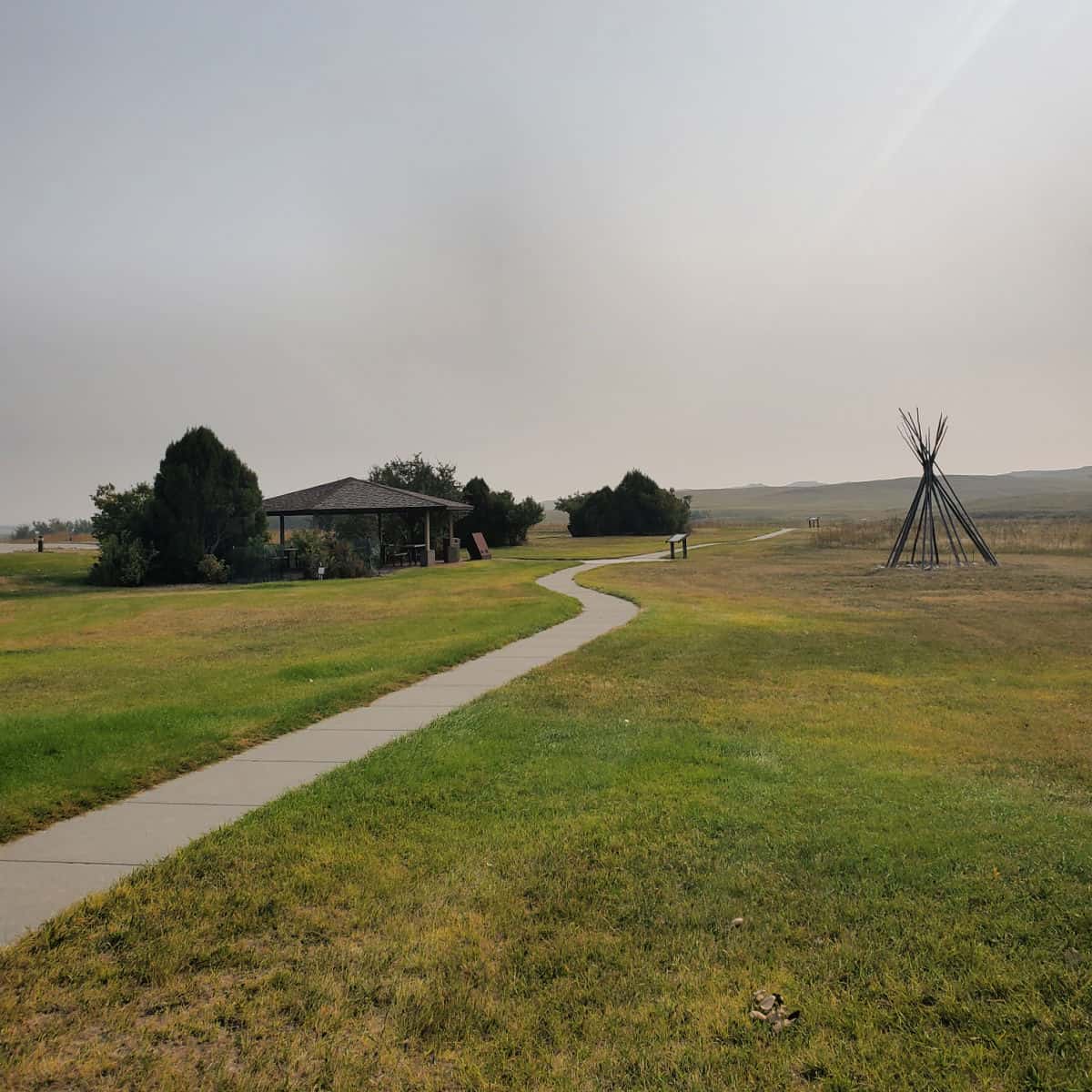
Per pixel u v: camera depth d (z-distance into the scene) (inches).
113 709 356.2
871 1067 121.6
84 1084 120.0
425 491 2204.7
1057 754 273.0
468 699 370.6
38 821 223.3
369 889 179.3
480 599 828.6
